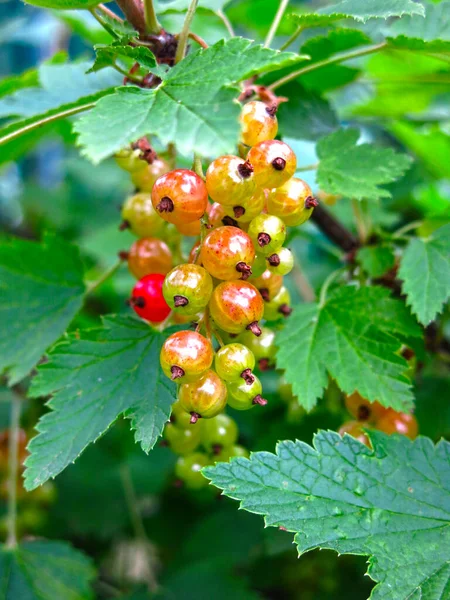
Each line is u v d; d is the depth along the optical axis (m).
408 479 0.12
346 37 0.16
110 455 0.24
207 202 0.11
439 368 0.18
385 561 0.10
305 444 0.12
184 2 0.16
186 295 0.11
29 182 0.35
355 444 0.12
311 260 0.28
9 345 0.15
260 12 0.23
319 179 0.14
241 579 0.20
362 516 0.11
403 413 0.14
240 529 0.22
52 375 0.13
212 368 0.12
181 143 0.09
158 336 0.13
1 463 0.20
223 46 0.11
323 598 0.23
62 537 0.24
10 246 0.16
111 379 0.12
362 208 0.18
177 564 0.22
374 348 0.13
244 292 0.11
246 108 0.12
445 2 0.16
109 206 0.33
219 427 0.14
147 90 0.11
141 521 0.25
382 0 0.12
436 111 0.24
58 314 0.16
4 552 0.18
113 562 0.26
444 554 0.11
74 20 0.22
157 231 0.15
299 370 0.13
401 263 0.14
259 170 0.11
